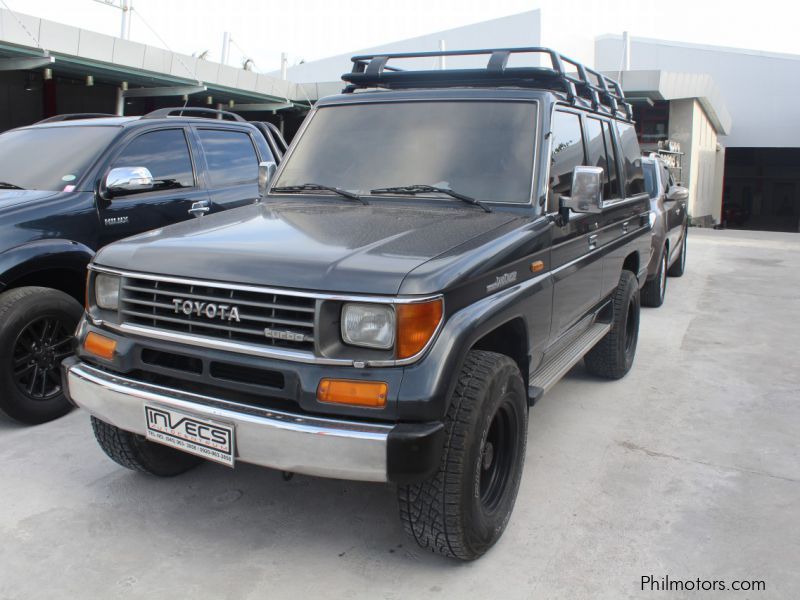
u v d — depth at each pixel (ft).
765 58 111.45
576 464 12.72
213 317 8.76
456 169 11.64
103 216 15.47
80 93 58.75
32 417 13.93
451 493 8.59
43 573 9.24
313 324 8.10
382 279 8.02
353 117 13.02
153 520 10.61
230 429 8.39
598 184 11.09
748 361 19.60
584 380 17.75
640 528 10.53
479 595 8.91
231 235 9.74
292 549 9.93
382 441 7.79
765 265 39.11
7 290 14.29
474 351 9.41
